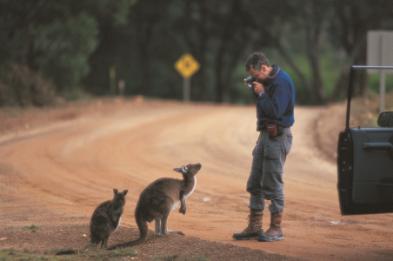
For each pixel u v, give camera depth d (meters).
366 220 36.94
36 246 28.91
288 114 29.91
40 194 45.53
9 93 107.75
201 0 196.50
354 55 176.88
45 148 67.19
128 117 98.94
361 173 26.83
